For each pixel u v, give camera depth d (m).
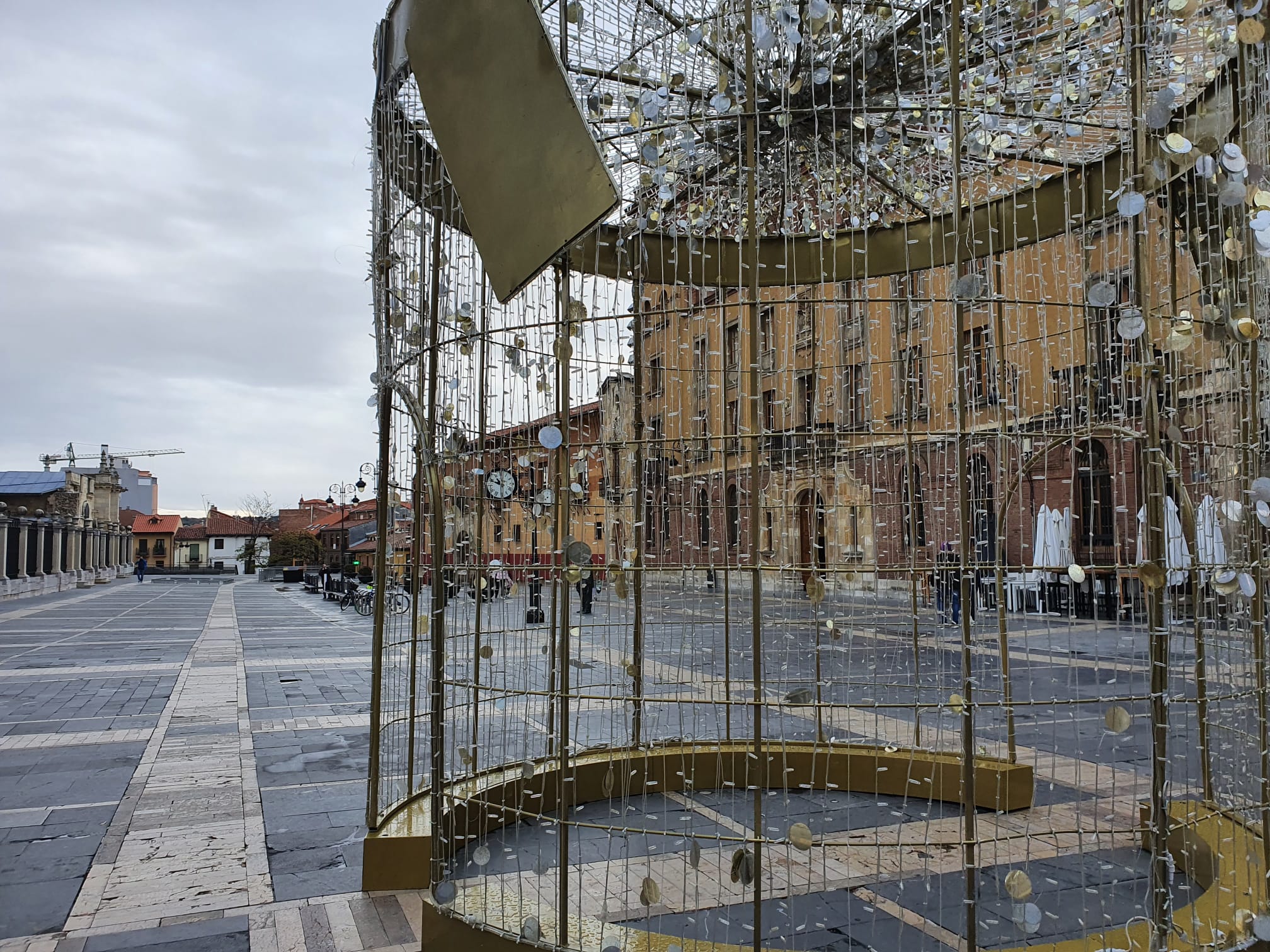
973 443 4.50
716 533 9.79
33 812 5.00
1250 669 3.43
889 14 4.01
